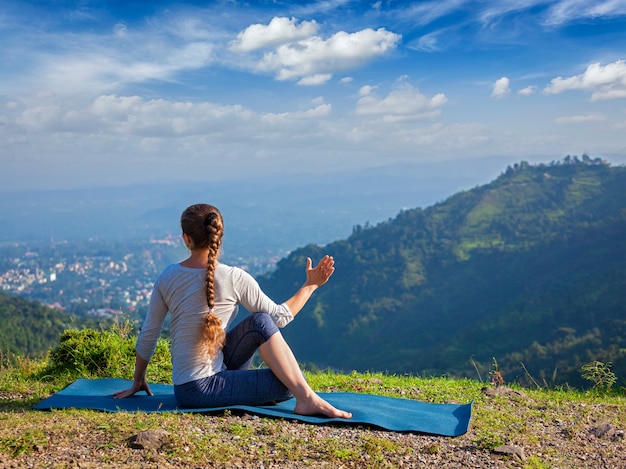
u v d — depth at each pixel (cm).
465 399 604
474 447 416
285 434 412
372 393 626
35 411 479
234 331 467
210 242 455
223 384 455
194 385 453
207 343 449
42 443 364
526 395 641
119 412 455
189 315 454
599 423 521
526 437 457
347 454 384
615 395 736
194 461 354
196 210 459
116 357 698
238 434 407
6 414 453
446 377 834
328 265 493
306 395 453
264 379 458
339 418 451
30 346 6394
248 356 471
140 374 504
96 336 723
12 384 634
